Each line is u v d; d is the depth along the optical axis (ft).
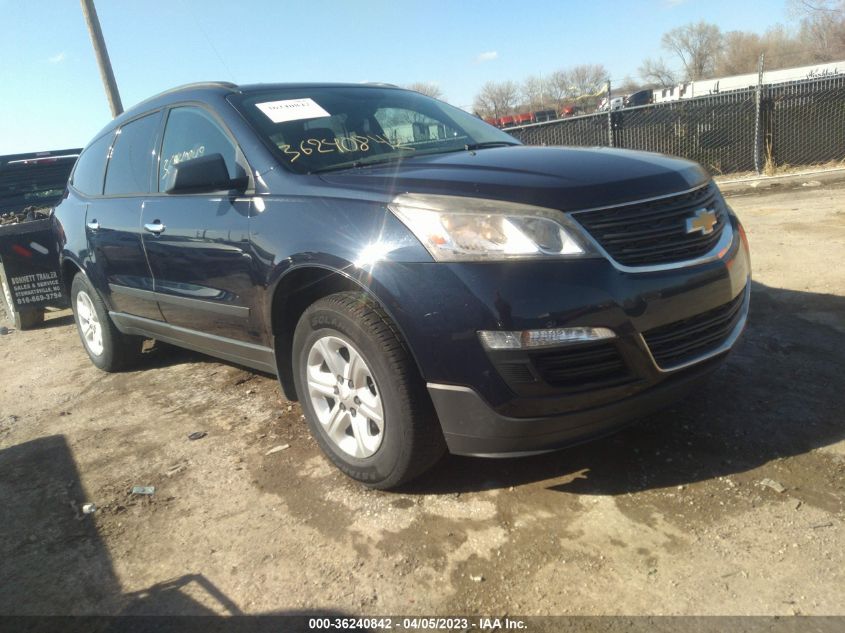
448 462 10.12
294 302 10.25
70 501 10.17
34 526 9.57
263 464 10.67
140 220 13.08
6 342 21.56
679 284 8.29
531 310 7.66
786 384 11.44
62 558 8.73
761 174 38.17
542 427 8.00
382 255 8.36
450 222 8.05
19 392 15.88
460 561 7.89
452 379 8.05
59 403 14.71
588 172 8.69
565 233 7.84
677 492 8.77
